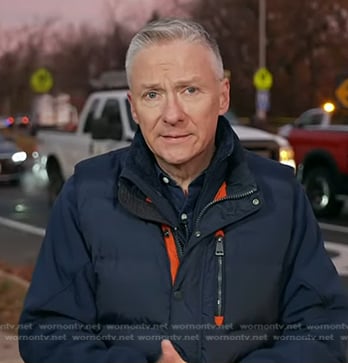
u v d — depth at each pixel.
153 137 2.25
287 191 2.34
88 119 12.55
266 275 2.24
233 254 2.23
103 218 2.26
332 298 2.30
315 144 12.55
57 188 13.79
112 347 2.20
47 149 13.88
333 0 48.09
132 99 2.30
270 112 48.12
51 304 2.27
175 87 2.21
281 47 48.16
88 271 2.28
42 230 12.00
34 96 49.94
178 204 2.32
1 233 11.70
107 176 2.34
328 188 12.45
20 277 7.84
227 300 2.21
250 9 48.75
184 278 2.21
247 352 2.22
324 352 2.22
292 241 2.33
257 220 2.26
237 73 48.25
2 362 4.83
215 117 2.26
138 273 2.22
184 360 2.20
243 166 2.28
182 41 2.20
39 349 2.25
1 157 18.39
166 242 2.24
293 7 48.31
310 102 47.94
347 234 11.29
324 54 48.34
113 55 47.91
